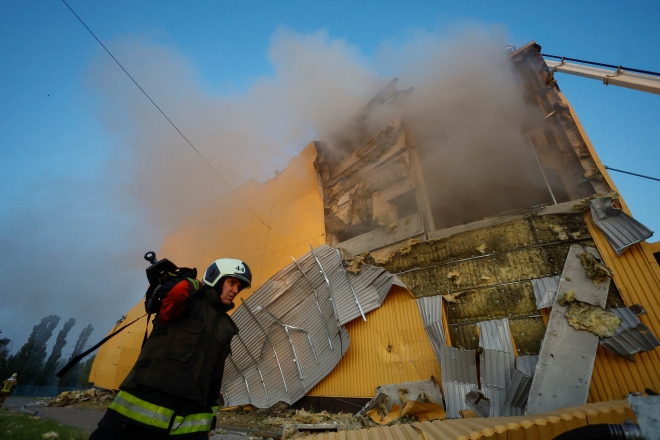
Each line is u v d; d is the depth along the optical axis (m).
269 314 14.69
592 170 11.34
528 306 10.34
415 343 12.11
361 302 13.68
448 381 10.30
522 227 11.59
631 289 8.91
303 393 13.48
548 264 10.59
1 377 52.16
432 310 11.99
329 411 12.89
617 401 5.37
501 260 11.54
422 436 5.20
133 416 2.04
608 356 8.41
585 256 9.81
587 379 8.15
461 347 11.09
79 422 11.55
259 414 13.55
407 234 14.59
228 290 2.79
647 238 9.02
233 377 14.98
